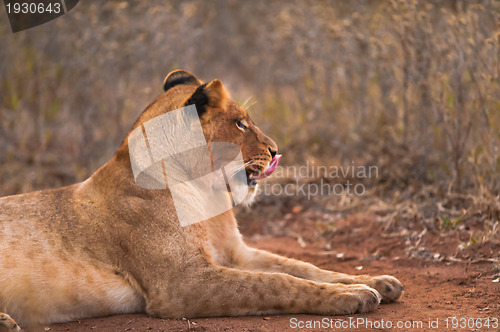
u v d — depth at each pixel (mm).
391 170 13148
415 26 13023
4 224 7574
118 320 7312
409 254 9961
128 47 16172
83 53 16281
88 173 14844
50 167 15266
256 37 22000
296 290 7227
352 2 16391
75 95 16469
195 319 7188
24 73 16719
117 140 15766
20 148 15805
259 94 18203
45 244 7492
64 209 7809
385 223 11383
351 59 15469
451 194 11477
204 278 7301
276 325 6832
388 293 7715
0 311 7219
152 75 16422
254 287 7219
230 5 24156
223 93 8062
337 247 11078
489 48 11328
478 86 11367
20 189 14078
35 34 16672
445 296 7930
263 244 11648
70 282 7387
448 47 12492
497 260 8750
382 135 14195
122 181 7855
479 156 11484
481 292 7938
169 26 17094
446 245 9906
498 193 10820
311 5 17672
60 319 7422
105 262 7566
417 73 13156
